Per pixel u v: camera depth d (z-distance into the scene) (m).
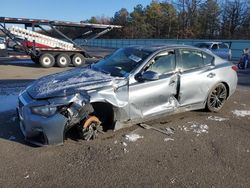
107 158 4.12
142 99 4.95
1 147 4.38
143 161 4.06
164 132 5.12
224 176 3.74
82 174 3.70
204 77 5.89
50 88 4.46
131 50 5.69
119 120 4.81
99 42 67.06
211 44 19.97
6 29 16.73
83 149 4.37
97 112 4.82
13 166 3.85
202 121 5.80
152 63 5.18
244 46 32.41
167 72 5.36
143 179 3.61
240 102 7.62
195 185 3.52
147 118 5.14
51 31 18.86
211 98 6.23
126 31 83.25
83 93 4.38
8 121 5.48
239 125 5.67
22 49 17.52
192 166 3.97
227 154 4.37
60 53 17.14
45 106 4.15
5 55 20.33
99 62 5.81
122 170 3.81
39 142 4.31
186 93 5.61
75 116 4.33
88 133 4.61
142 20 84.75
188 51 5.79
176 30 75.94
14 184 3.45
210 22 69.62
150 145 4.58
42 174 3.68
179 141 4.78
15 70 14.06
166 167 3.92
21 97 4.59
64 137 4.39
